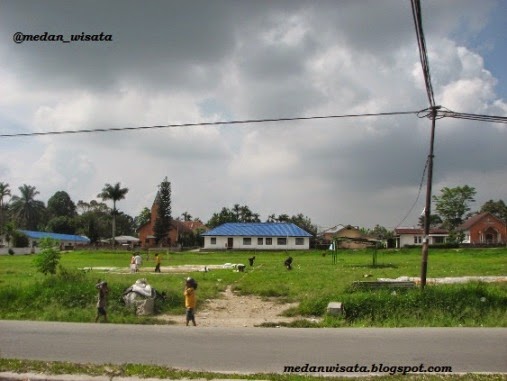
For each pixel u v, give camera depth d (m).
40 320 15.87
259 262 50.53
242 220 119.25
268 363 9.91
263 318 17.12
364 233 102.19
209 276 31.20
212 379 8.40
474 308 16.30
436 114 16.41
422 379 8.59
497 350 11.07
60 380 8.43
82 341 11.91
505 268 37.16
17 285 20.23
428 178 18.19
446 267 38.88
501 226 90.25
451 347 11.37
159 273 33.97
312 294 20.98
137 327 14.05
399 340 12.16
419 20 11.30
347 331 13.49
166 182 93.00
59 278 20.12
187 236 100.75
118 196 95.81
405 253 66.75
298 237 85.19
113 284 19.50
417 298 16.78
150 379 8.38
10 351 10.80
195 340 12.08
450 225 102.56
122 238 115.06
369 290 19.02
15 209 113.75
